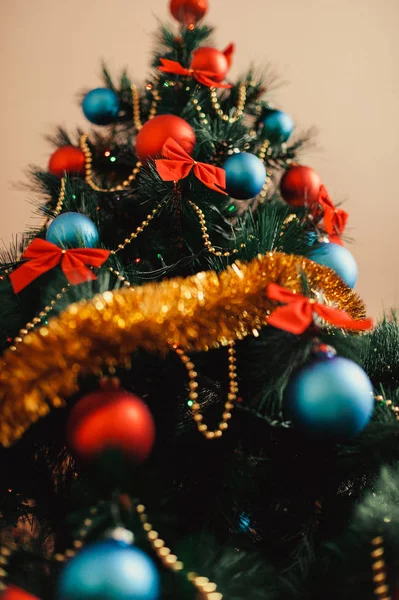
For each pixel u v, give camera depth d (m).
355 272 0.77
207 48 0.82
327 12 1.23
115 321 0.57
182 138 0.75
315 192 0.83
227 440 0.68
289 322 0.60
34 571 0.59
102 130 0.93
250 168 0.74
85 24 1.23
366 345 0.71
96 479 0.57
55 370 0.56
